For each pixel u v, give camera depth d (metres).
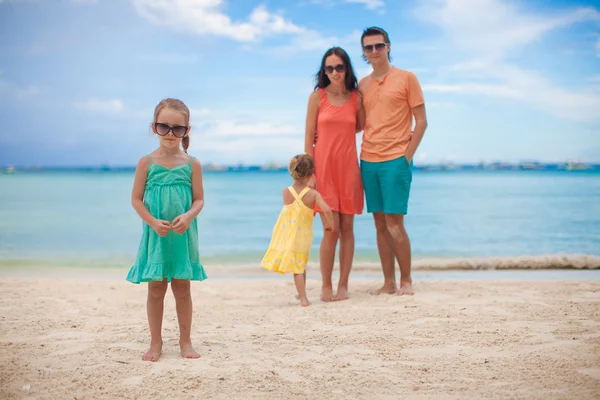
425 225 15.14
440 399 2.87
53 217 17.84
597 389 2.96
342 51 5.95
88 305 5.64
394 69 6.01
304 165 5.87
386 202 5.97
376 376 3.26
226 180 46.56
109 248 11.80
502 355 3.66
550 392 2.92
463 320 4.68
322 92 6.14
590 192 26.36
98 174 79.62
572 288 6.29
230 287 6.93
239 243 12.67
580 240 12.25
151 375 3.30
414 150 5.91
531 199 22.84
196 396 2.95
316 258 9.83
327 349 3.88
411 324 4.60
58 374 3.32
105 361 3.61
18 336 4.29
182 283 3.73
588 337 4.07
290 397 2.93
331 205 6.00
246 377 3.24
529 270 8.44
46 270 8.98
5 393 3.00
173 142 3.71
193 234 3.74
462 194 26.09
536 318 4.73
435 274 8.09
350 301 5.78
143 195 3.75
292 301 5.97
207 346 3.99
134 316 5.10
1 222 16.52
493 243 12.09
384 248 6.22
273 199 25.08
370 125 6.02
